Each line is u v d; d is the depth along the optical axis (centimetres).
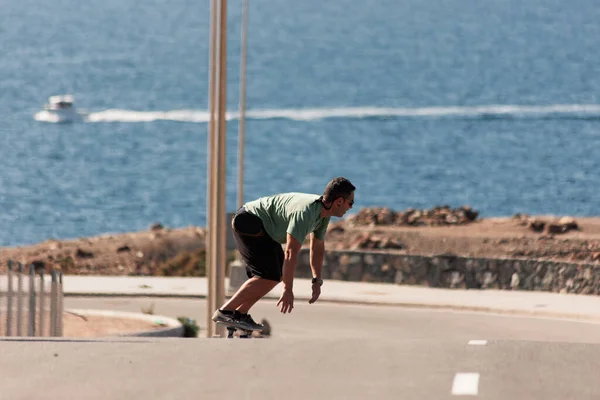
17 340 2633
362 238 10019
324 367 2164
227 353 2348
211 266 6375
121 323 6700
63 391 2000
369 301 8356
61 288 5378
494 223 10925
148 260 10750
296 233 2897
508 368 2112
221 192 6353
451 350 2325
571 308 7838
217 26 6462
